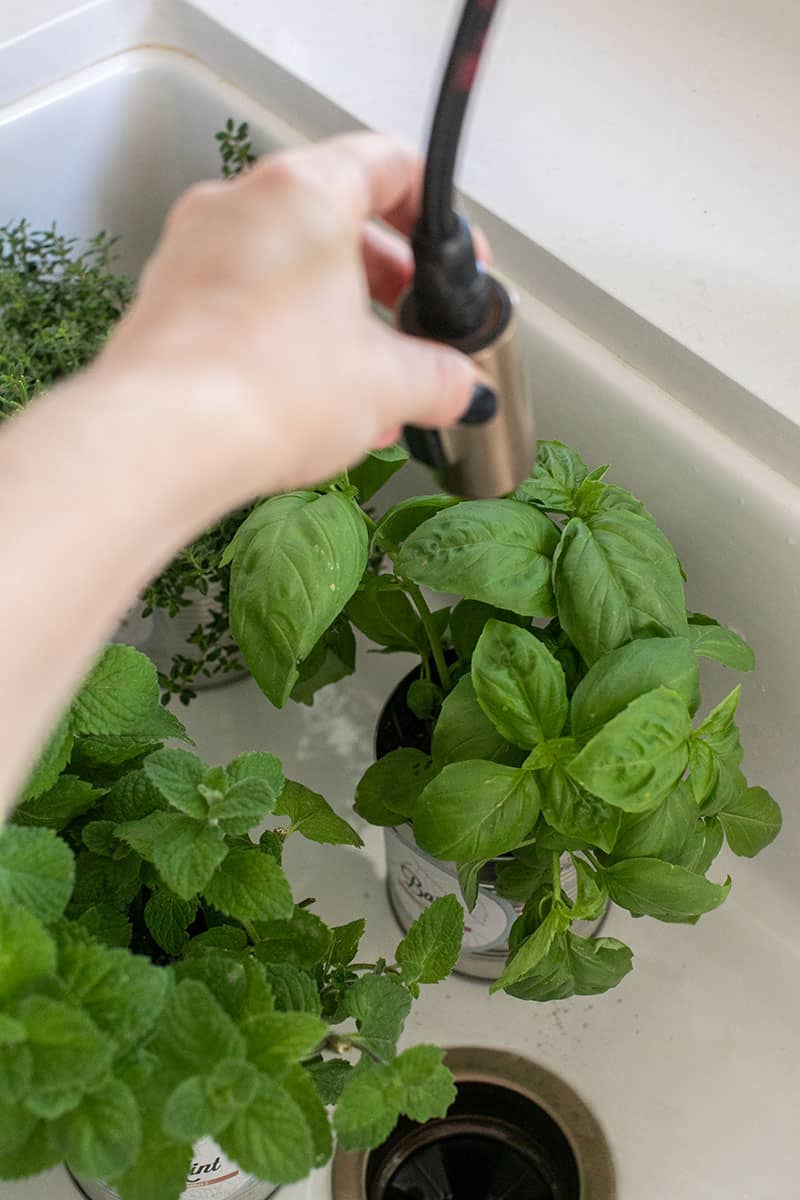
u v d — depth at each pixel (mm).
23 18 767
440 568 547
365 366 321
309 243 312
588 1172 701
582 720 525
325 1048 465
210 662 841
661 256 667
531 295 688
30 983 378
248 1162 377
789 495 614
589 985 572
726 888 582
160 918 485
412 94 736
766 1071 735
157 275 317
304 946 495
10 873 405
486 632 531
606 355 665
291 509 551
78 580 271
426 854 636
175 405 284
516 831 527
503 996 760
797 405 605
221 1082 373
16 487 266
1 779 279
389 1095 426
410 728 688
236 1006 424
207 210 319
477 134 721
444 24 774
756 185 703
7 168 790
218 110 790
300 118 762
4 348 707
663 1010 757
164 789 447
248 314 303
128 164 839
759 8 788
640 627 548
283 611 535
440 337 368
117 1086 369
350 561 556
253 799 450
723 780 545
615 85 750
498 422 387
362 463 623
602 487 586
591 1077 733
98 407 279
